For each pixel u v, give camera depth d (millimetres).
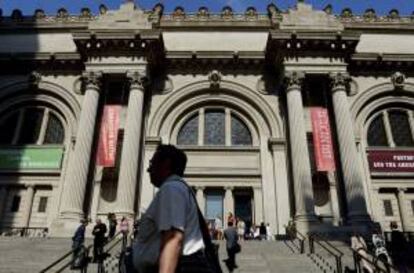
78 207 23672
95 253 15609
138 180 25844
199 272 2549
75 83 29531
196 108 29578
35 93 29859
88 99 26547
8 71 30219
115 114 27000
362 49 31625
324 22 28328
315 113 27031
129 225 22516
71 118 28750
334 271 14438
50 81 29688
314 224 22594
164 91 29281
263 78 29719
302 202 23469
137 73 26969
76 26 32438
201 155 27891
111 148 25922
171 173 3072
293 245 19281
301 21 28391
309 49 27500
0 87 29672
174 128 28812
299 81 26797
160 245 2561
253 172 27312
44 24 32625
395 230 17719
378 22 32594
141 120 26641
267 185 26641
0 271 14500
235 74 29969
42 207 26781
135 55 27531
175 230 2516
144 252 2656
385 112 29266
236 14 32531
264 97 29078
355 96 28891
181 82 29656
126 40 27391
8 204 26938
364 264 13602
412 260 16703
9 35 32469
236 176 27312
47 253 17188
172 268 2428
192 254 2611
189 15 32500
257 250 18422
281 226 25062
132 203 23781
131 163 24578
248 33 31922
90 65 27297
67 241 19203
